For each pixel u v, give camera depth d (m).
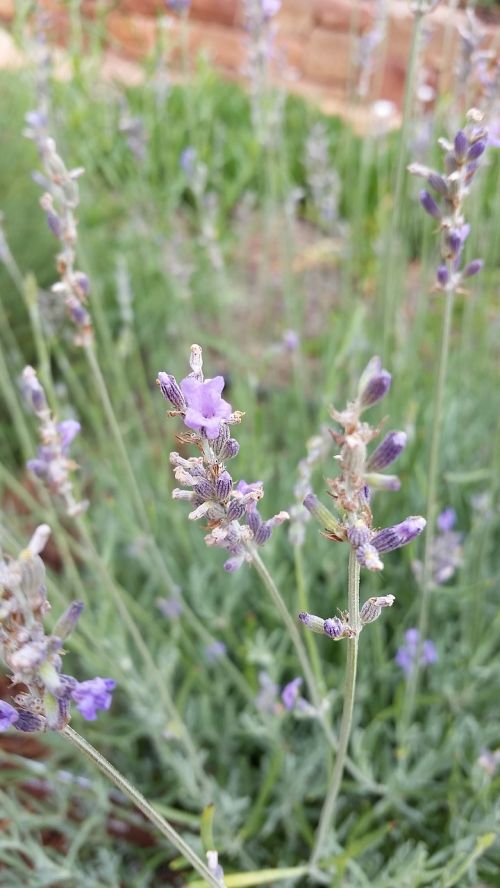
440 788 0.30
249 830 0.30
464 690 0.33
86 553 0.33
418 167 0.21
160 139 0.65
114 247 0.63
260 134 0.44
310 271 0.64
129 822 0.32
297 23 0.91
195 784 0.31
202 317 0.58
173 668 0.35
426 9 0.26
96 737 0.32
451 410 0.40
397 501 0.36
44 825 0.30
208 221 0.44
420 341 0.44
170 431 0.45
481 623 0.35
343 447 0.14
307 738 0.34
